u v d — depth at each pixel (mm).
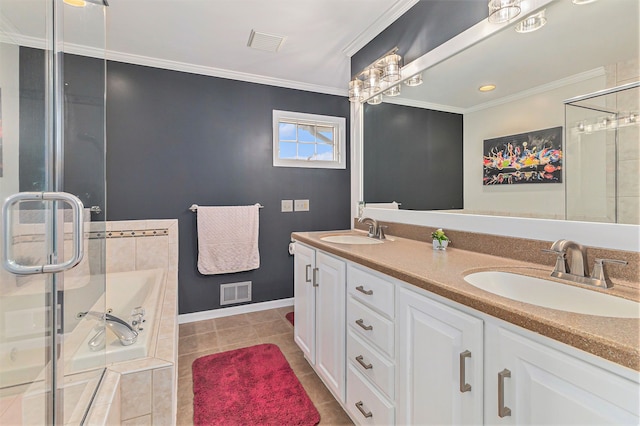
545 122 1237
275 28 2119
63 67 1169
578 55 1125
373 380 1300
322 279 1783
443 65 1695
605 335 589
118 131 2529
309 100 3189
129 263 2588
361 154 2537
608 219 1040
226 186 2883
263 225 3041
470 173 1560
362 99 2400
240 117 2918
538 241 1239
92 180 1364
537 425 705
